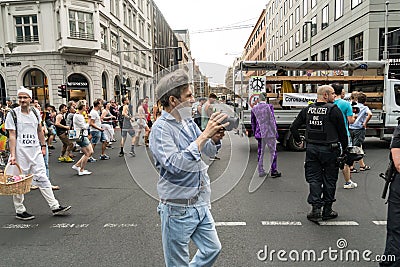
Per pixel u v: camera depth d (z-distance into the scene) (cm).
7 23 2350
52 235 377
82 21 2328
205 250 227
